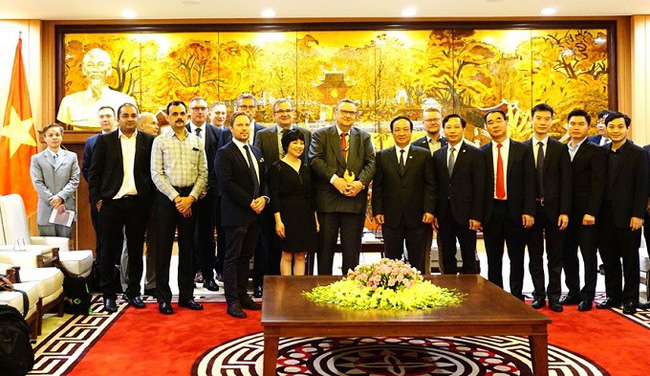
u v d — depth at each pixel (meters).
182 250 5.34
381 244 6.49
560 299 5.60
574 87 9.61
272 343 3.30
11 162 7.73
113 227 5.36
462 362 3.83
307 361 3.85
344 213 5.36
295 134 5.27
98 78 9.55
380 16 9.48
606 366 3.75
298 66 9.61
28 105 8.03
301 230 5.26
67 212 6.33
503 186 5.34
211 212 6.10
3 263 4.91
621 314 5.09
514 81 9.62
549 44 9.59
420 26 9.59
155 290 5.85
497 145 5.39
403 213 5.36
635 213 5.19
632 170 5.23
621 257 5.38
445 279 4.49
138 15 9.33
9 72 9.36
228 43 9.59
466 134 9.65
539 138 5.36
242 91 9.63
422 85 9.62
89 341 4.32
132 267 5.54
